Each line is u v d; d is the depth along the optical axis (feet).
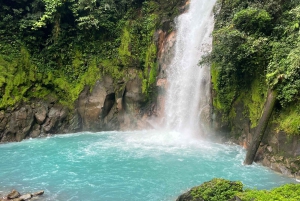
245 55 48.73
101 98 72.43
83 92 73.26
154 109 74.59
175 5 80.23
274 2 49.32
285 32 46.98
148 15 80.12
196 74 67.00
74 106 72.49
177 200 34.37
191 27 73.26
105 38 77.97
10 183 41.47
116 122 73.61
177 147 56.75
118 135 67.82
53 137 67.15
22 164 49.11
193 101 66.28
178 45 74.74
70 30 76.13
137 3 82.33
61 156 52.95
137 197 36.94
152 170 45.47
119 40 77.41
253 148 46.03
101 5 79.25
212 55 53.36
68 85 73.72
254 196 29.96
